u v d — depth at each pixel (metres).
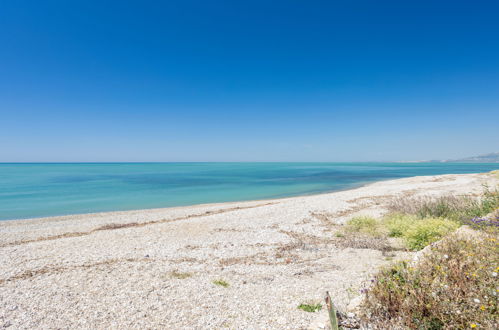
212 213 22.59
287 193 39.81
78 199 34.59
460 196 19.14
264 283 7.63
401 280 4.99
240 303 6.31
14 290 7.42
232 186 50.97
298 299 6.37
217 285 7.55
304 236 13.54
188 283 7.75
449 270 4.86
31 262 9.94
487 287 4.11
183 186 51.31
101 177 81.12
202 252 11.16
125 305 6.39
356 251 10.55
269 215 19.03
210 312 5.91
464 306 3.89
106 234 14.52
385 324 4.14
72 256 10.66
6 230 17.56
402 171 117.69
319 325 4.81
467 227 9.45
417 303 4.19
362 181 61.31
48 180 68.25
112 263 9.76
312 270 8.67
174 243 12.62
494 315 3.60
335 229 14.86
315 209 20.89
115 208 28.08
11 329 5.46
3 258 10.48
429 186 33.12
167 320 5.64
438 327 3.79
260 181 63.00
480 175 47.50
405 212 15.73
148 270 8.97
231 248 11.72
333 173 100.38
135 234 14.41
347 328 4.25
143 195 38.31
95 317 5.86
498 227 8.05
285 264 9.51
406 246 10.41
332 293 6.59
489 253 5.63
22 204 30.59
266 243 12.44
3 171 129.88
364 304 4.90
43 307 6.38
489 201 13.25
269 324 5.24
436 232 10.12
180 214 22.53
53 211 26.39
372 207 21.20
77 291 7.28
